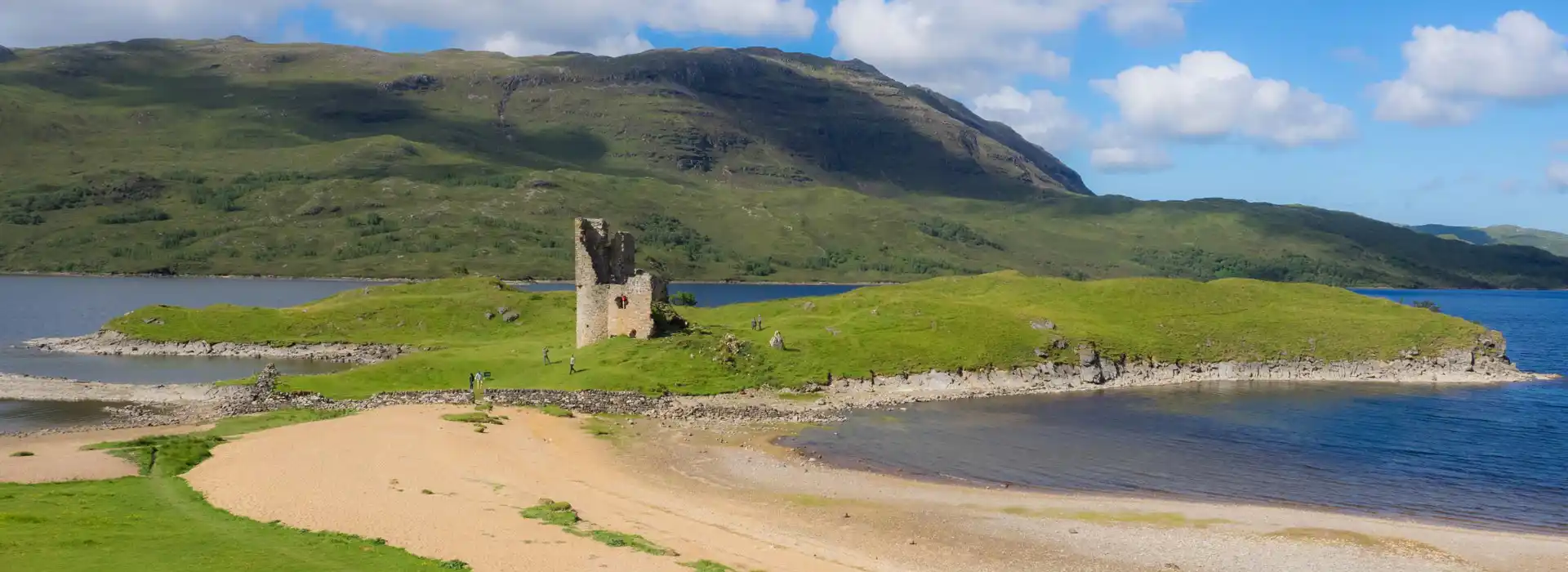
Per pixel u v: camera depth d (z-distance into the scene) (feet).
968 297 557.33
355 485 191.72
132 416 311.47
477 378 342.85
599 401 321.93
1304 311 524.93
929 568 167.32
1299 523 201.46
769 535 180.65
